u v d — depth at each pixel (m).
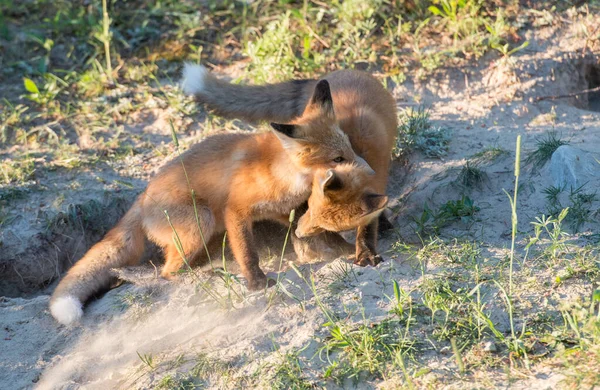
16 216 25.14
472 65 30.17
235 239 20.53
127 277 21.61
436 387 14.70
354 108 21.50
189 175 22.00
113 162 27.44
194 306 19.27
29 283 24.38
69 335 19.61
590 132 25.38
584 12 31.73
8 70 32.25
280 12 33.66
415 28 32.00
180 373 16.62
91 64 32.47
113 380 17.33
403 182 24.92
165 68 32.03
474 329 15.99
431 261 18.78
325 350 16.27
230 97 26.02
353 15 31.88
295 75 30.28
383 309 17.19
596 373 13.97
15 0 36.06
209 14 34.31
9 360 18.84
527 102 28.19
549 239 19.25
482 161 23.95
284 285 19.16
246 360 16.52
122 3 35.19
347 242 21.66
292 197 20.20
